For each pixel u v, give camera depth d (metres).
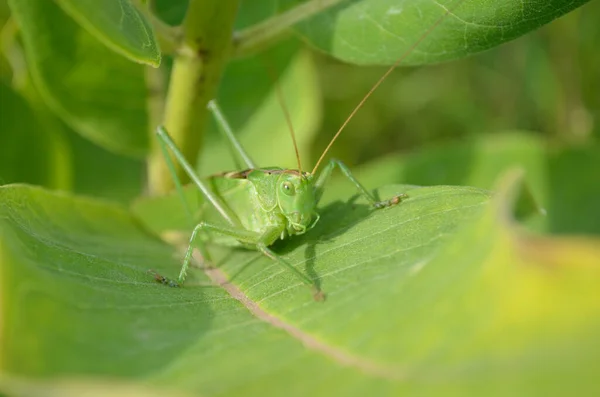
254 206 0.16
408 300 0.10
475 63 0.25
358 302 0.12
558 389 0.08
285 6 0.17
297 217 0.15
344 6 0.16
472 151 0.20
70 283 0.12
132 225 0.17
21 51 0.21
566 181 0.19
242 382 0.09
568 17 0.23
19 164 0.19
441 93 0.26
